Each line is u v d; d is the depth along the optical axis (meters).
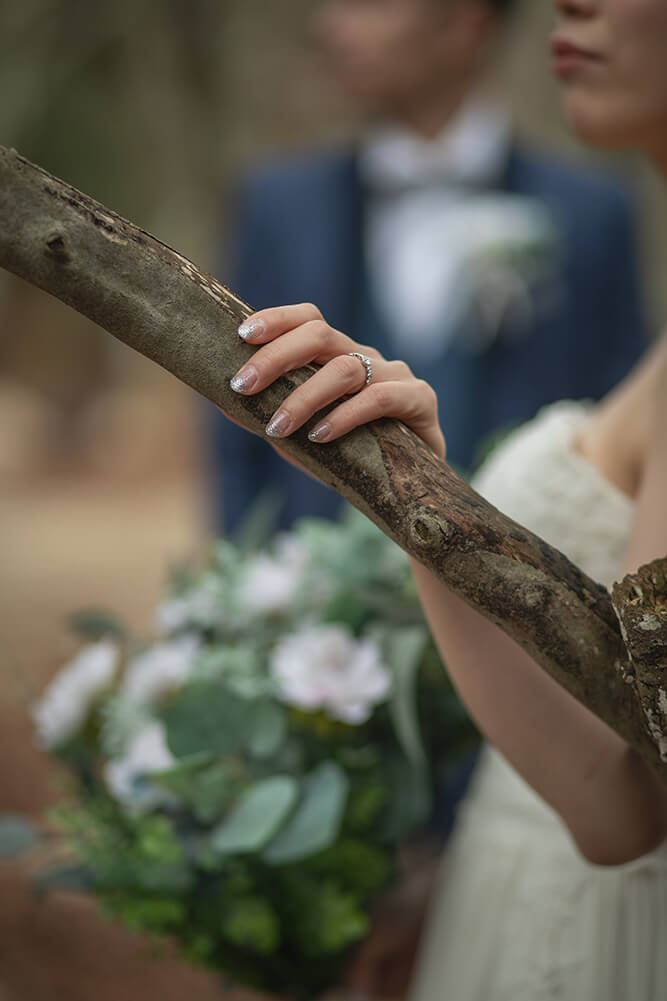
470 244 2.95
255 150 13.01
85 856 1.65
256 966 1.67
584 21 1.59
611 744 1.46
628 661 1.37
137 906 1.63
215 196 13.14
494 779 1.78
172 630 1.78
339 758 1.68
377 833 1.69
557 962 1.66
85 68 12.55
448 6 2.99
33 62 12.42
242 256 3.19
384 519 1.36
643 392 1.68
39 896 1.67
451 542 1.35
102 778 1.74
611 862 1.49
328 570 1.75
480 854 1.75
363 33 3.04
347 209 3.11
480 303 2.96
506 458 1.78
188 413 13.34
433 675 1.72
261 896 1.64
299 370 1.36
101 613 1.77
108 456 13.03
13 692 4.18
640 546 1.50
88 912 2.41
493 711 1.46
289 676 1.66
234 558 1.82
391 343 3.04
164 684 1.70
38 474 12.76
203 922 1.64
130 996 2.21
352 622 1.73
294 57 12.87
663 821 1.47
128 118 12.88
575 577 1.37
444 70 3.06
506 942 1.70
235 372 1.34
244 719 1.63
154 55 12.70
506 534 1.36
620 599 1.35
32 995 2.21
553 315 2.99
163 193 13.16
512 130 3.18
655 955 1.61
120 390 15.66
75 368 16.19
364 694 1.66
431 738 1.74
